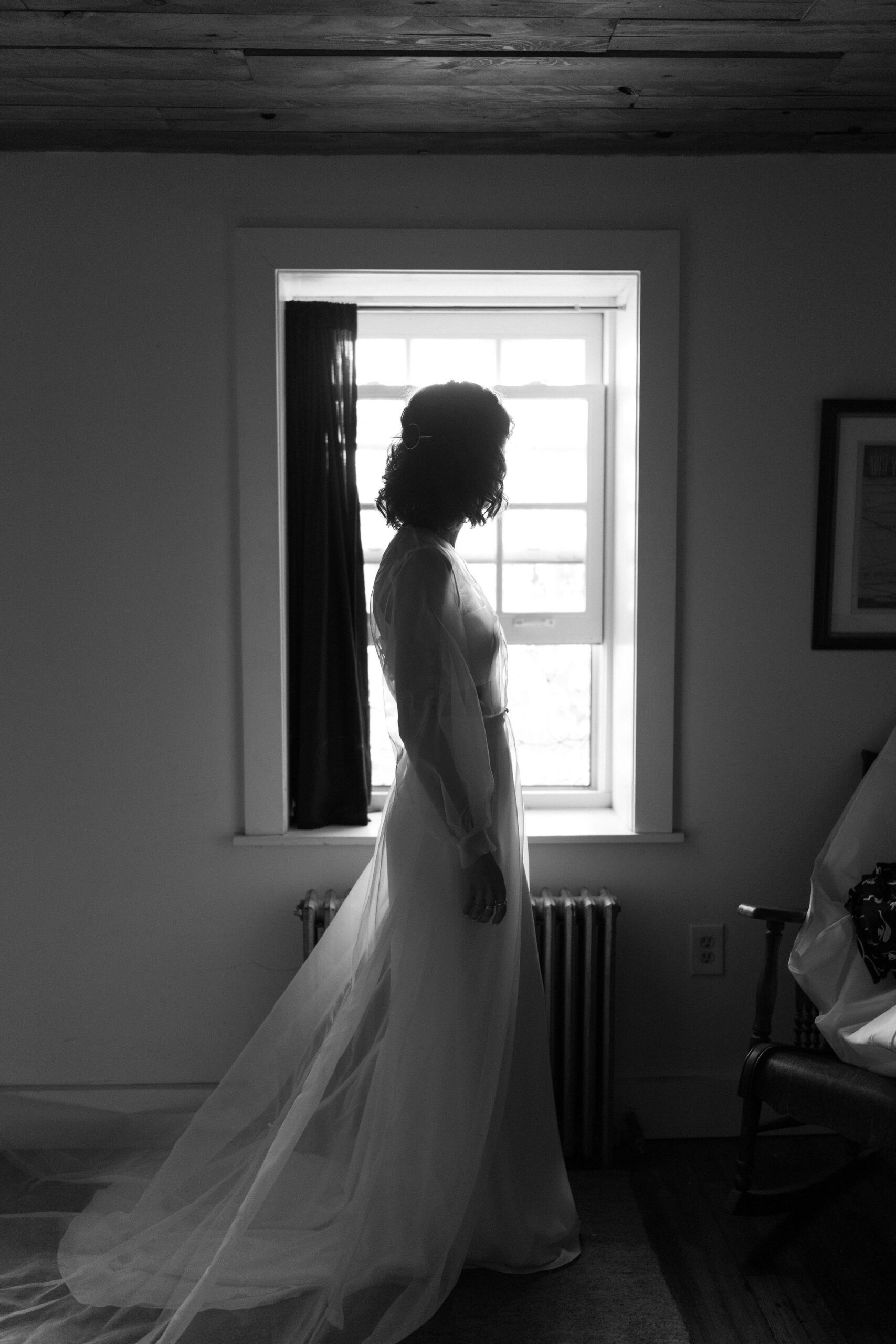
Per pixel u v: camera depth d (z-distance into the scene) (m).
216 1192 2.13
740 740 2.76
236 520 2.67
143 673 2.70
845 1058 2.24
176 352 2.63
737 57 2.11
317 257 2.60
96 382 2.63
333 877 2.73
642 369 2.64
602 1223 2.36
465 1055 2.04
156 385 2.63
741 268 2.65
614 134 2.50
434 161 2.61
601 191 2.63
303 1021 2.21
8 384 2.63
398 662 2.00
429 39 2.01
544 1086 2.19
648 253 2.61
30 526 2.66
